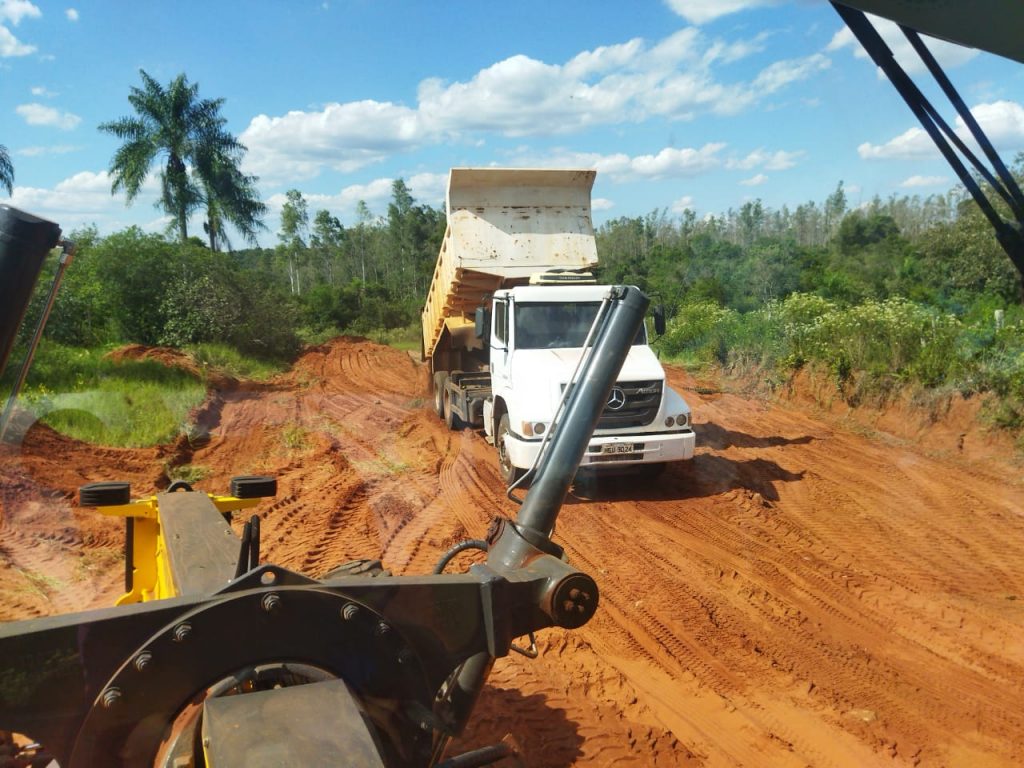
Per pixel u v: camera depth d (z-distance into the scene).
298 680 1.93
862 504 9.54
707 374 19.44
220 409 16.16
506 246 13.29
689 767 4.31
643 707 4.96
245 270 28.89
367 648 1.99
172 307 23.47
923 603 6.62
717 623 6.25
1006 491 9.98
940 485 10.29
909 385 14.03
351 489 10.09
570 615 2.19
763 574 7.30
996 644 5.89
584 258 13.49
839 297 23.41
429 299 16.67
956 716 4.90
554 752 4.34
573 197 13.62
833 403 15.30
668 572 7.35
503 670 5.33
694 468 11.31
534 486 2.42
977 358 13.40
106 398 13.66
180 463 11.37
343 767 1.57
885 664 5.59
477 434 14.14
